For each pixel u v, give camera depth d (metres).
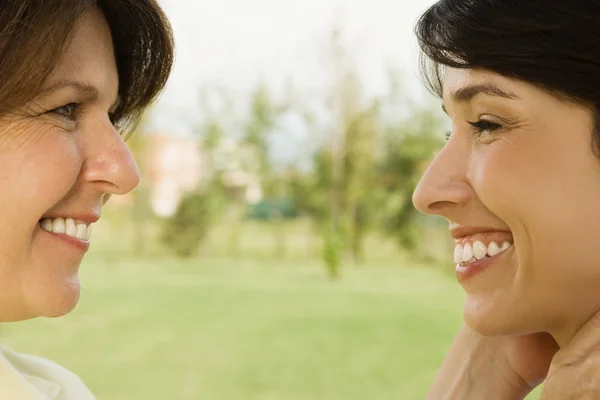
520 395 1.15
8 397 0.99
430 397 1.19
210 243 21.56
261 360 7.46
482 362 1.16
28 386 1.00
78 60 0.95
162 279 14.80
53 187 0.93
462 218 0.93
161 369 7.03
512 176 0.86
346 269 17.64
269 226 24.05
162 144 21.53
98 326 9.26
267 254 21.59
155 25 1.15
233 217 21.72
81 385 1.22
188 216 21.03
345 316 10.20
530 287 0.89
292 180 20.47
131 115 1.24
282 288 13.51
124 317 9.98
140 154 20.97
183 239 21.02
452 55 0.90
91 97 0.98
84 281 14.18
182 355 7.66
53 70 0.92
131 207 21.22
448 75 0.94
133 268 17.14
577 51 0.83
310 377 6.75
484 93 0.88
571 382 0.86
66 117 0.97
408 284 14.61
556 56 0.83
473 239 0.94
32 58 0.87
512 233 0.89
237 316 10.19
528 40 0.84
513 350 1.13
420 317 10.18
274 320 9.87
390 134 19.89
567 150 0.85
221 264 18.88
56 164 0.93
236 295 12.41
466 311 0.95
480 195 0.89
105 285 13.60
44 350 7.81
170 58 1.19
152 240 21.33
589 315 0.89
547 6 0.84
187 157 21.73
